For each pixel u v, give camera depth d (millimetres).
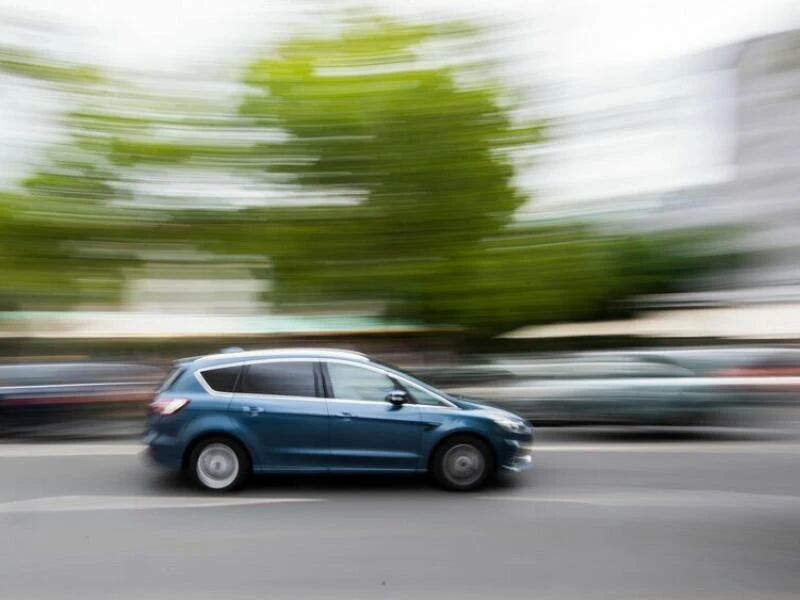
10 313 16547
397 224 16391
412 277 16312
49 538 5012
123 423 9211
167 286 17328
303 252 16594
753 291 22047
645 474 6922
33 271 16375
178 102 16094
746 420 9594
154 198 16469
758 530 5160
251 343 17172
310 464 6117
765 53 14961
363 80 15930
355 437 6117
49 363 9477
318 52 16031
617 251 18141
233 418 6094
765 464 7375
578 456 7773
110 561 4559
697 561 4523
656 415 8836
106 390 9172
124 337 17141
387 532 5105
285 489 6254
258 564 4488
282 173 16281
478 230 16516
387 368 6352
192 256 16969
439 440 6129
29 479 6754
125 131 16047
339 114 15820
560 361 9984
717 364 10445
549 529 5176
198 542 4910
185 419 6121
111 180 16375
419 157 16062
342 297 16750
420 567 4430
